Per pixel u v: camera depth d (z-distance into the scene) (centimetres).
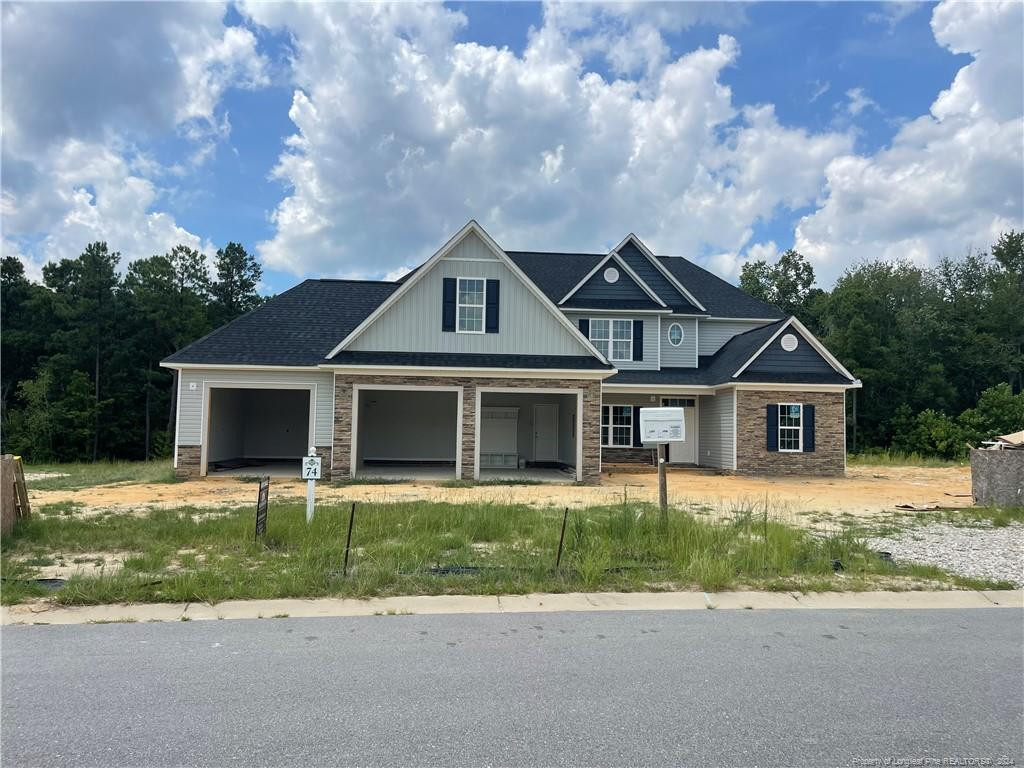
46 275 5234
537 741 407
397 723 430
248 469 2277
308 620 663
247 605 708
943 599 767
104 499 1526
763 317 2891
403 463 2520
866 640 615
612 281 2647
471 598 745
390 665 538
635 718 441
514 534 1079
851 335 4262
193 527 1048
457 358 1959
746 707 461
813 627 655
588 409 1956
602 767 376
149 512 1263
